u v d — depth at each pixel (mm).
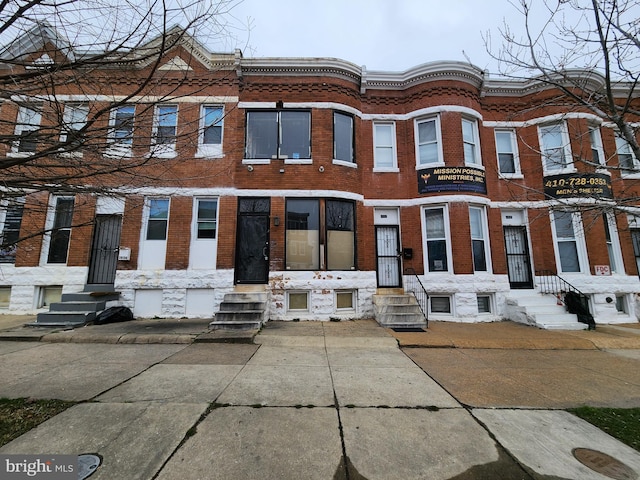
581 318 8633
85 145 3238
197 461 2768
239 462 2762
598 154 10375
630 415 3727
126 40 3277
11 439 3082
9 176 3516
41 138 3361
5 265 9383
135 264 9344
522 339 7094
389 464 2760
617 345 6898
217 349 6312
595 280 9773
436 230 10227
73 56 3561
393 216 10703
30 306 9289
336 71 10469
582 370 5340
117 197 4297
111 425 3350
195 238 9680
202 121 10023
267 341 6887
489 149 10867
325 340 6980
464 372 5168
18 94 3264
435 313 9727
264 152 10141
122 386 4383
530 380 4844
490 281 9750
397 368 5312
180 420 3467
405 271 10188
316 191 9812
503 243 10352
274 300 9281
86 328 7762
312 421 3482
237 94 10211
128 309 8930
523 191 10648
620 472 2682
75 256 9453
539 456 2896
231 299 8773
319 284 9391
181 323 8453
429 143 10594
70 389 4266
